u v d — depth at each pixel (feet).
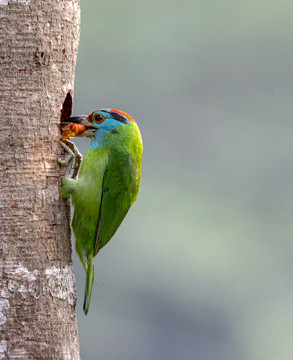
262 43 101.45
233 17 101.09
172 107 96.02
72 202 36.24
